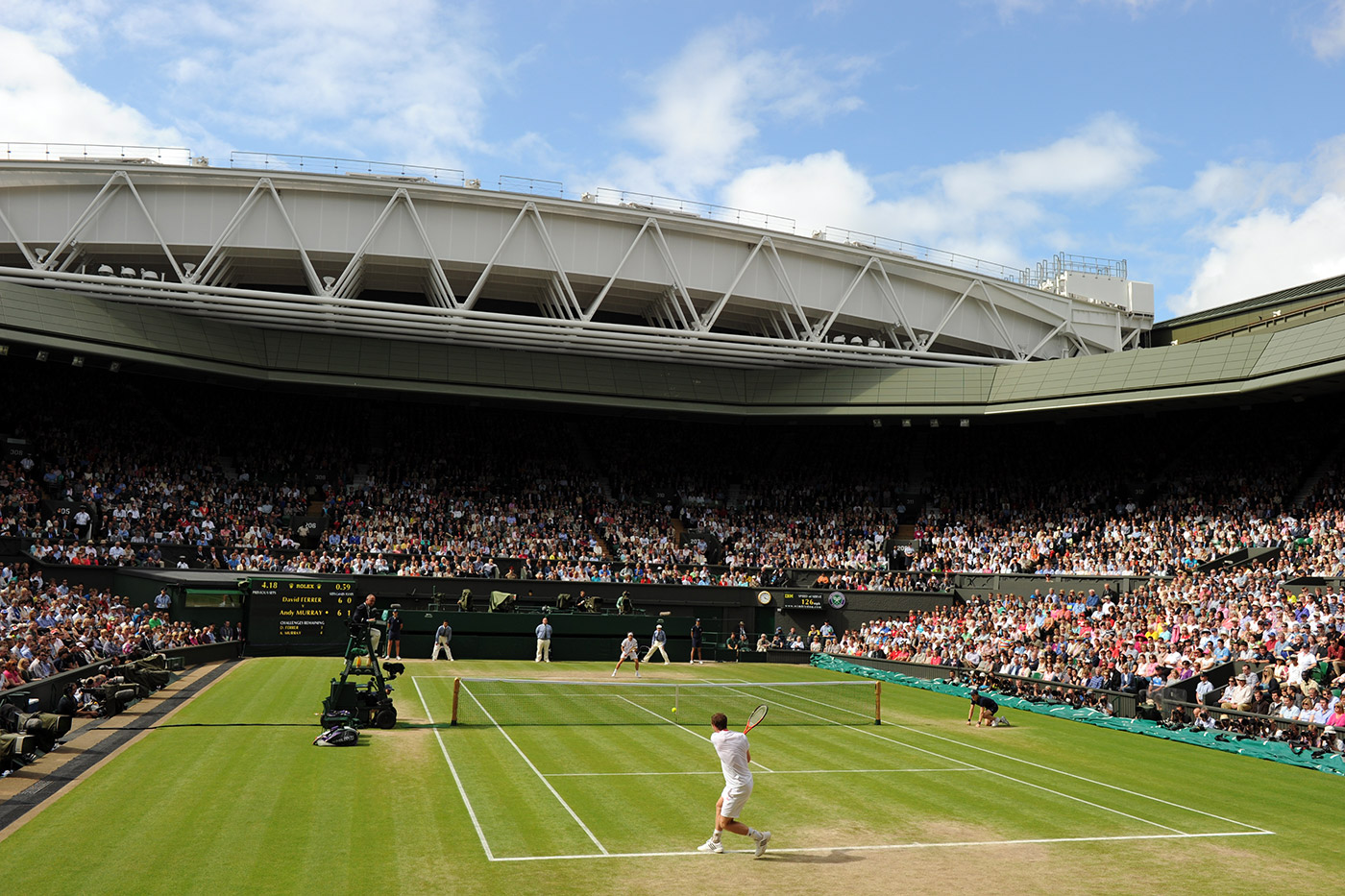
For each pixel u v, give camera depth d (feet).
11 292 142.51
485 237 167.12
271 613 136.36
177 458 175.11
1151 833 55.21
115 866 42.68
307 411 202.28
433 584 157.69
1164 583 143.84
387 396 180.75
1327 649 96.27
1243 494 161.58
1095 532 170.40
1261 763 79.46
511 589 161.27
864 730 90.43
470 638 145.89
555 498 194.29
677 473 212.23
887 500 203.21
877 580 173.47
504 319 164.55
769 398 188.55
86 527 147.43
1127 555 158.71
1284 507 154.61
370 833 49.06
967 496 198.90
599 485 205.26
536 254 169.07
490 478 196.03
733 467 216.74
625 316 211.41
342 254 161.89
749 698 108.58
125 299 156.35
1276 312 192.65
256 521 166.91
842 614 171.73
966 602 169.89
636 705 99.35
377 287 186.09
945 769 72.18
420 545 167.53
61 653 85.15
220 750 67.97
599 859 46.55
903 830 54.13
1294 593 126.62
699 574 176.76
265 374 166.71
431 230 165.27
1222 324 203.92
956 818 57.16
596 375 184.55
